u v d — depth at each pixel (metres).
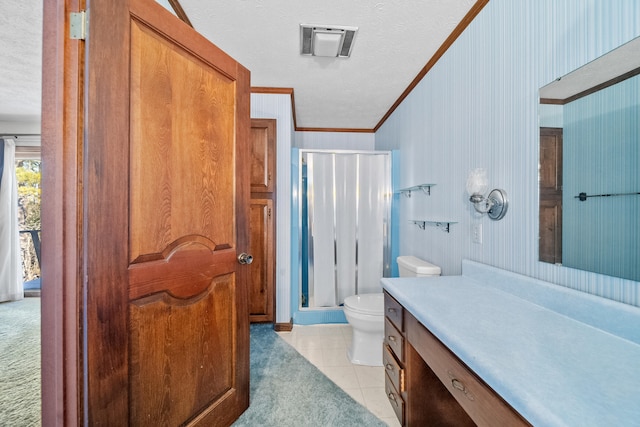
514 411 0.58
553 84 0.99
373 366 1.88
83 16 0.83
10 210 3.21
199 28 1.60
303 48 1.80
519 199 1.15
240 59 1.93
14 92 2.57
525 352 0.68
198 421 1.20
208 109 1.24
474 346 0.71
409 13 1.46
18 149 3.32
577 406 0.49
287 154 2.50
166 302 1.08
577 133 0.91
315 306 2.68
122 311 0.93
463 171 1.55
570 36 0.93
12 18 1.62
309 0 1.38
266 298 2.51
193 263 1.18
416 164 2.21
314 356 2.01
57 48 0.82
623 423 0.45
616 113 0.79
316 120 3.24
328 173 2.69
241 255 1.42
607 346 0.72
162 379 1.07
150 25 1.00
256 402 1.52
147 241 1.01
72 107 0.83
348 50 1.81
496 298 1.11
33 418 1.38
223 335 1.34
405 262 1.97
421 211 2.11
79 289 0.83
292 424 1.36
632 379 0.57
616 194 0.79
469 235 1.50
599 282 0.85
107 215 0.88
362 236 2.71
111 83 0.88
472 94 1.46
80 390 0.83
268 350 2.10
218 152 1.30
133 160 0.96
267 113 2.47
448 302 1.07
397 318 1.26
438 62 1.84
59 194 0.82
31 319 2.68
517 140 1.16
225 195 1.34
